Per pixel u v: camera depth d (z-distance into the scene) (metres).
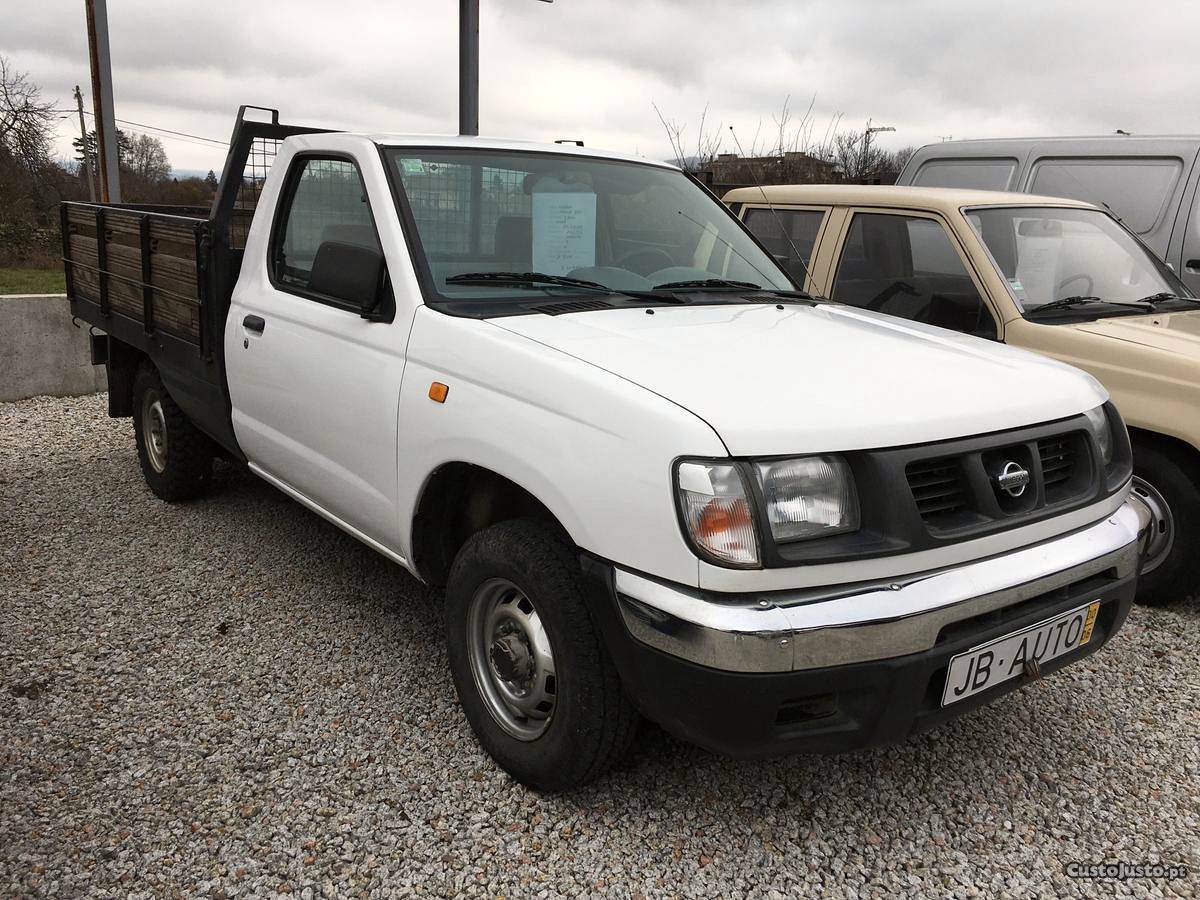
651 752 3.01
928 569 2.32
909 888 2.47
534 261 3.43
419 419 2.94
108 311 5.39
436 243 3.21
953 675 2.35
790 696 2.17
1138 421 4.03
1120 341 4.11
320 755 2.96
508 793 2.80
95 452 6.39
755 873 2.51
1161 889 2.49
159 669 3.48
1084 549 2.61
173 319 4.54
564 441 2.45
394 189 3.27
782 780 2.90
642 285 3.49
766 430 2.20
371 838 2.59
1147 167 6.73
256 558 4.54
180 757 2.93
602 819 2.69
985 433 2.46
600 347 2.65
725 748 2.27
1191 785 2.95
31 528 4.88
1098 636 2.76
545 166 3.63
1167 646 3.93
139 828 2.60
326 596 4.14
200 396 4.50
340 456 3.43
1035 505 2.53
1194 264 6.41
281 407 3.76
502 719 2.85
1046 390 2.71
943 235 4.74
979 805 2.82
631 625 2.29
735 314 3.22
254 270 4.01
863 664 2.20
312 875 2.44
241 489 5.59
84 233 5.67
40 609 3.94
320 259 3.19
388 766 2.91
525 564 2.60
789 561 2.16
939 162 8.06
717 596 2.18
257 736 3.06
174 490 5.16
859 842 2.64
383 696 3.33
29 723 3.09
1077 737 3.21
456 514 3.20
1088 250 4.95
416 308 3.05
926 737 3.17
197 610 3.97
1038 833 2.70
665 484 2.20
